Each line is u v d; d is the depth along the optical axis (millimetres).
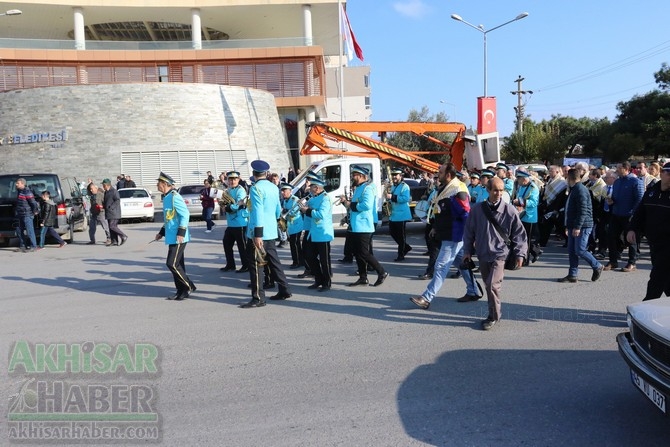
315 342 6004
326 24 45188
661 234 5879
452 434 3879
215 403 4480
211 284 9406
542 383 4750
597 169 11352
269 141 33469
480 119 18203
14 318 7281
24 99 29859
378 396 4547
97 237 17312
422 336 6137
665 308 3906
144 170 29844
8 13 27016
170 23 44438
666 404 3373
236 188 10383
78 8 39375
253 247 7602
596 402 4359
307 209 8586
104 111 29688
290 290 8664
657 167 11367
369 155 15578
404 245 11195
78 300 8312
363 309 7379
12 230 14320
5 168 29797
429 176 15805
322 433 3926
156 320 7043
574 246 8688
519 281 8977
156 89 30172
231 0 39938
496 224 6289
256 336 6273
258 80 36344
